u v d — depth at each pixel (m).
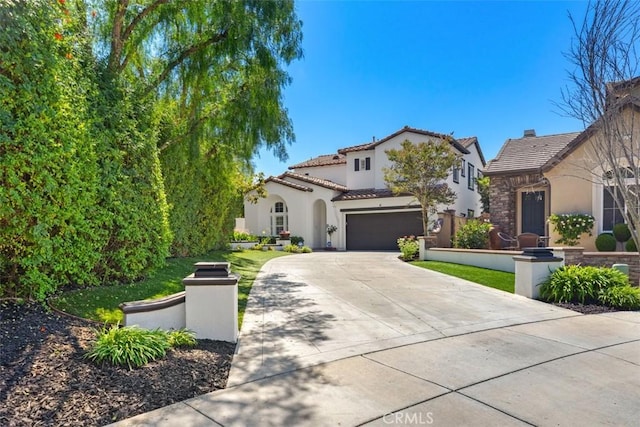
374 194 26.36
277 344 5.82
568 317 7.60
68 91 6.26
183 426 3.46
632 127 9.34
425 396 4.10
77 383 4.02
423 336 6.30
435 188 19.03
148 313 5.66
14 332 4.83
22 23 5.23
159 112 10.95
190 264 12.38
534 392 4.21
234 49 10.97
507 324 7.05
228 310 5.95
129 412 3.67
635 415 3.71
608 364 5.05
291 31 11.65
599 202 14.27
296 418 3.62
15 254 5.61
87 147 6.59
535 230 16.97
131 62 11.70
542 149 18.22
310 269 14.48
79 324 5.56
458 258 15.20
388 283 11.27
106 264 7.57
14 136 5.30
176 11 10.67
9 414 3.41
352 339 6.10
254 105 12.18
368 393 4.18
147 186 8.36
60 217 6.03
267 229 30.83
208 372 4.70
